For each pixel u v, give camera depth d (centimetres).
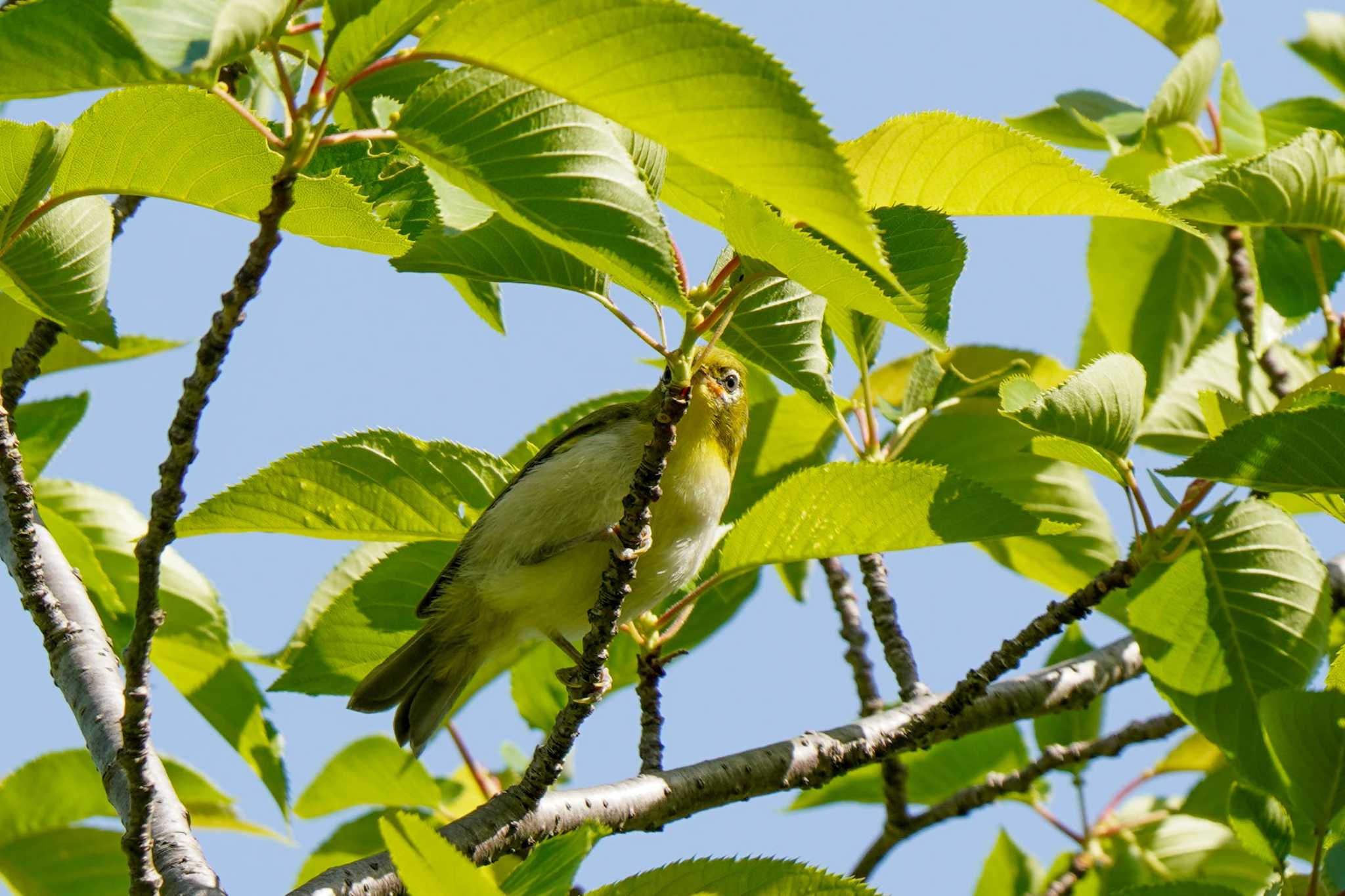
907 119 682
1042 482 1143
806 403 1155
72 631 815
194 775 1071
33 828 1010
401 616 1010
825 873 634
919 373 1138
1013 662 905
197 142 637
